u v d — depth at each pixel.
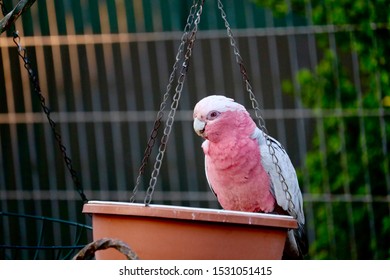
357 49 9.27
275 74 9.52
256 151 5.73
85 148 9.80
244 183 5.81
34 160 9.80
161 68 9.75
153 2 9.70
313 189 9.40
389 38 9.24
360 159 9.29
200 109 5.65
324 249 9.35
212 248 3.97
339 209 9.34
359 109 9.27
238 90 9.62
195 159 9.71
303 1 9.35
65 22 9.67
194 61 9.73
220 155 5.72
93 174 9.82
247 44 9.64
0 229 9.82
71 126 9.81
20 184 9.80
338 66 9.33
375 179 9.27
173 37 9.58
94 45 9.76
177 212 3.94
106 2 9.69
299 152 9.45
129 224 4.01
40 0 9.63
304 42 9.45
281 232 4.14
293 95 9.45
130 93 9.78
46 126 9.81
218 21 9.66
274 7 9.41
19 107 9.82
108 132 9.80
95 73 9.76
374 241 9.23
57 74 9.76
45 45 9.69
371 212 9.25
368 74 9.29
